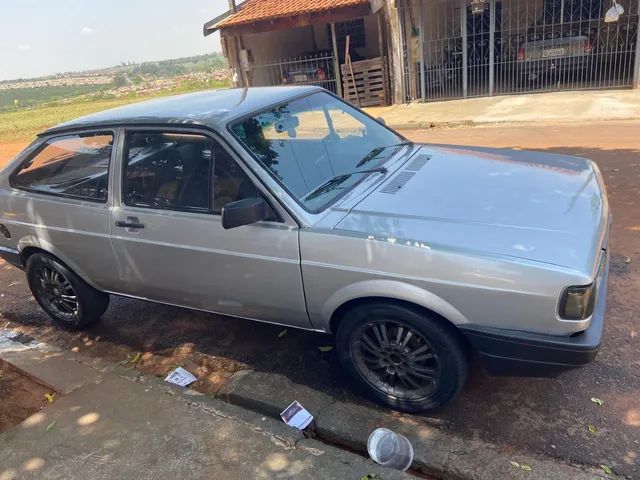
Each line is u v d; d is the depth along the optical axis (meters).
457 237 2.88
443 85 15.22
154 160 3.68
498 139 9.93
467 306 2.82
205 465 2.88
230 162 3.37
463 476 2.76
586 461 2.77
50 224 4.21
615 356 3.51
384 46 15.10
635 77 12.71
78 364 4.01
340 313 3.30
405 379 3.22
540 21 14.88
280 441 2.99
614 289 4.25
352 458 2.83
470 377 3.50
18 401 3.77
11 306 5.39
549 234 2.85
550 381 3.37
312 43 18.33
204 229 3.46
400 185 3.50
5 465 3.03
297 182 3.37
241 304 3.62
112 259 4.01
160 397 3.48
